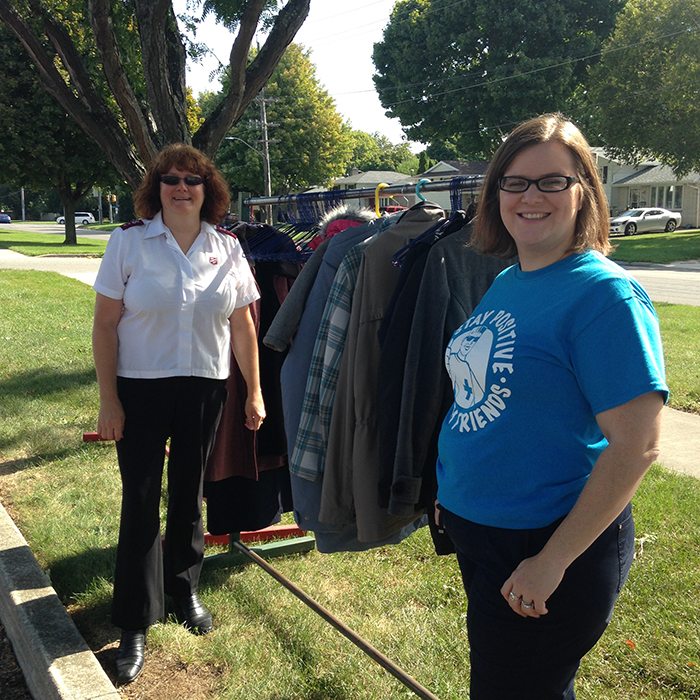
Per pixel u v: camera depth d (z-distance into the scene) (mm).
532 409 1444
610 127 31141
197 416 2678
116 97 4824
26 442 5043
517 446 1469
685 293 15445
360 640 2391
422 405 2051
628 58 29938
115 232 2568
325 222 2855
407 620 2875
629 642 2623
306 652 2668
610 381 1314
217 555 3373
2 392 6391
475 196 2686
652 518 3721
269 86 44625
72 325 10141
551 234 1505
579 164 1504
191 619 2844
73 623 2691
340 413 2398
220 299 2652
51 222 84375
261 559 3090
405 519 2391
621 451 1295
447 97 34781
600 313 1358
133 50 5734
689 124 29031
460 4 33344
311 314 2557
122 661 2545
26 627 2658
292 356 2592
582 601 1461
